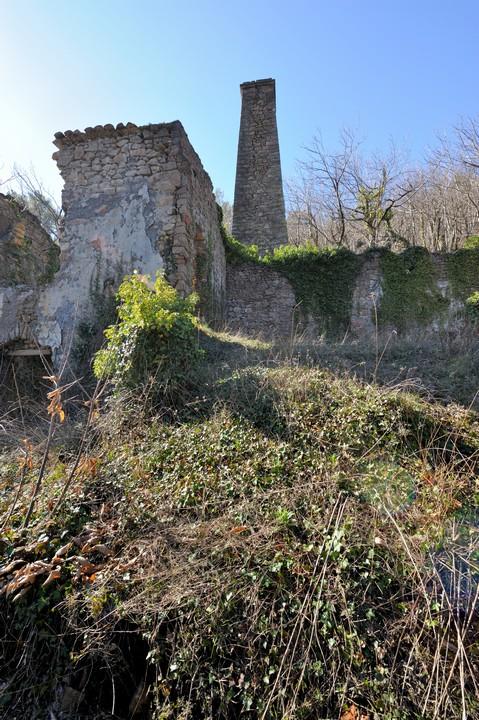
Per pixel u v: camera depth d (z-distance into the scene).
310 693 1.92
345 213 19.33
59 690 2.29
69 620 2.37
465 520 2.52
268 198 15.55
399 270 11.54
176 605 2.28
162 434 4.07
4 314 7.93
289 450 3.41
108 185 7.84
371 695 1.84
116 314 7.29
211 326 9.27
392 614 2.08
